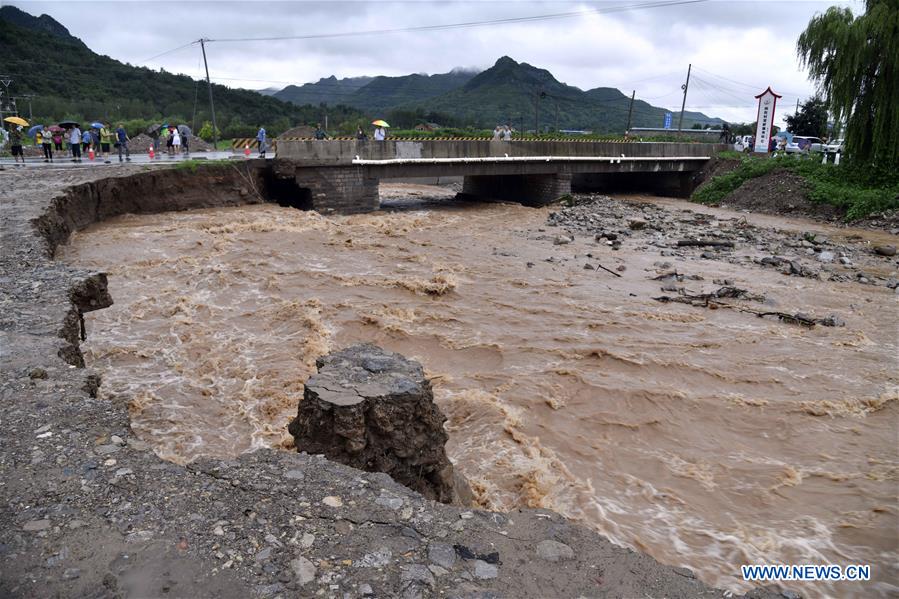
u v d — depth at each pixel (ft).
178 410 34.91
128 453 18.94
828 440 32.83
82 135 122.11
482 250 76.33
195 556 14.58
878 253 77.05
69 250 64.44
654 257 73.87
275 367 40.22
